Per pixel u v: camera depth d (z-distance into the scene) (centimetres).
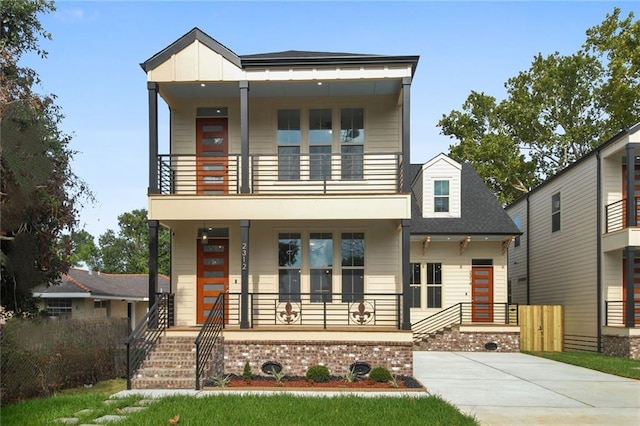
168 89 1555
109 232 5444
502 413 978
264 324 1591
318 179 1619
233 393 1112
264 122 1638
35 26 1719
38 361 1205
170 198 1441
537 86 3719
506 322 2183
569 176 2312
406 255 1404
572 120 3700
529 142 3831
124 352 1612
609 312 2000
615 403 1074
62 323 1352
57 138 1655
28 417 922
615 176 2038
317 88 1548
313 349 1371
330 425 839
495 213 2288
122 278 3372
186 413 915
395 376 1341
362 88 1554
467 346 2144
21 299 1617
